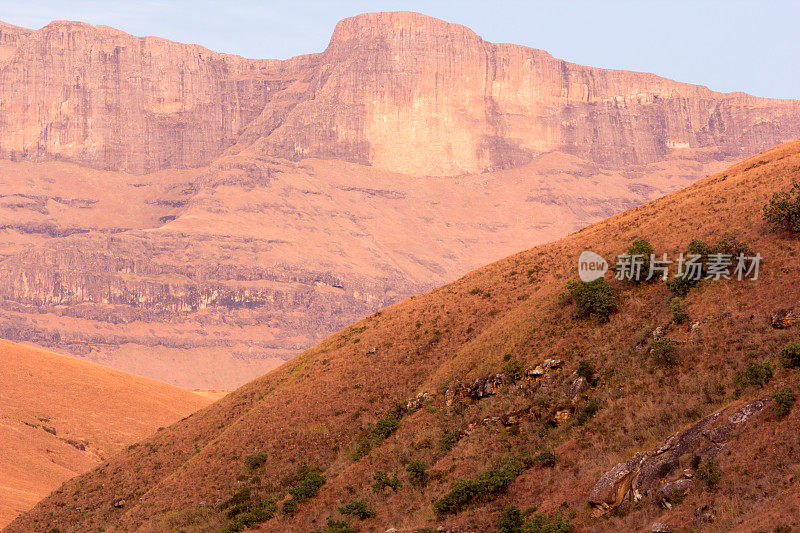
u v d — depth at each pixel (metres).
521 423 52.56
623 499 38.28
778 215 56.22
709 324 50.38
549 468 45.25
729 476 34.66
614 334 55.69
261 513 56.44
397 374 69.50
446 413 59.56
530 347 59.94
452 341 70.88
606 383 51.25
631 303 57.94
